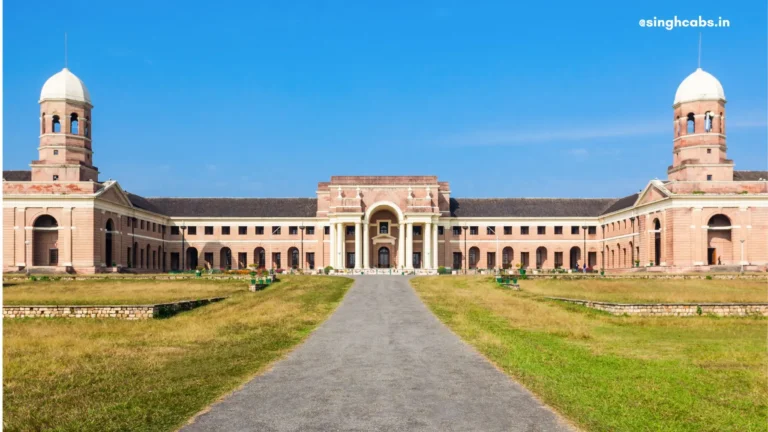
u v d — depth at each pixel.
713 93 86.25
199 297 46.66
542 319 35.50
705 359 23.19
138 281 63.03
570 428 14.20
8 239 81.00
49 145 84.38
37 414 15.65
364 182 106.38
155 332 30.84
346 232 109.12
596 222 111.06
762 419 15.15
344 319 35.62
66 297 47.19
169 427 14.41
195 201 113.25
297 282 63.19
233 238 109.31
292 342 27.11
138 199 103.81
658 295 48.28
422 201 104.69
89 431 14.29
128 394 17.52
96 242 82.12
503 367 21.05
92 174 87.38
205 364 21.89
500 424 14.48
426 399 16.75
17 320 36.47
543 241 110.56
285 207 113.00
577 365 21.50
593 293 50.47
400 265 105.19
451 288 56.28
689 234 82.19
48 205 81.50
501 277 62.12
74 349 25.41
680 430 14.20
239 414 15.34
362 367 21.20
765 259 82.44
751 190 83.62
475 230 110.50
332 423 14.55
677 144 89.00
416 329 31.22
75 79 86.75
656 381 19.02
